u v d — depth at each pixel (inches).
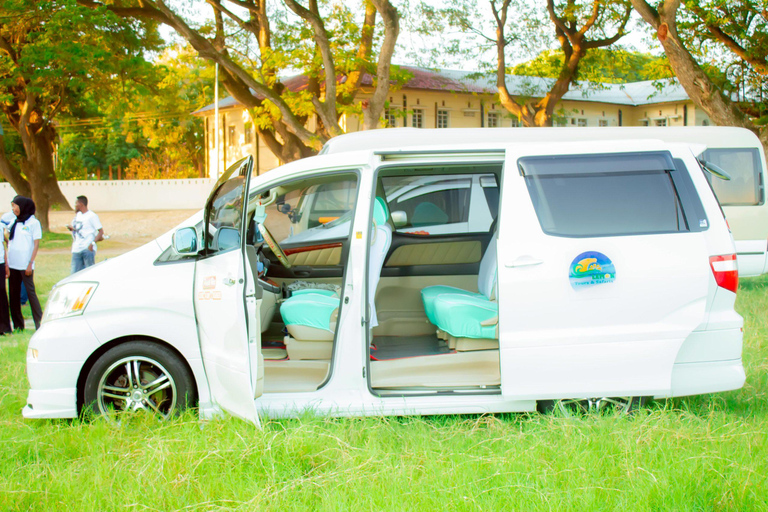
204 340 162.6
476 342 180.4
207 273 161.3
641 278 160.6
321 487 128.3
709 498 121.0
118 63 848.9
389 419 162.4
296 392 166.1
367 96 1087.6
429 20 783.7
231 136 1480.1
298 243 239.8
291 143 844.0
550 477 130.2
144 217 1364.4
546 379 160.6
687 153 169.5
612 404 169.0
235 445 143.6
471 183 248.2
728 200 398.9
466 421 165.3
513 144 167.9
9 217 338.3
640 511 117.4
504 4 832.9
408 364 178.7
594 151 167.9
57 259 756.6
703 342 164.6
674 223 163.9
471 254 225.6
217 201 172.6
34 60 775.1
